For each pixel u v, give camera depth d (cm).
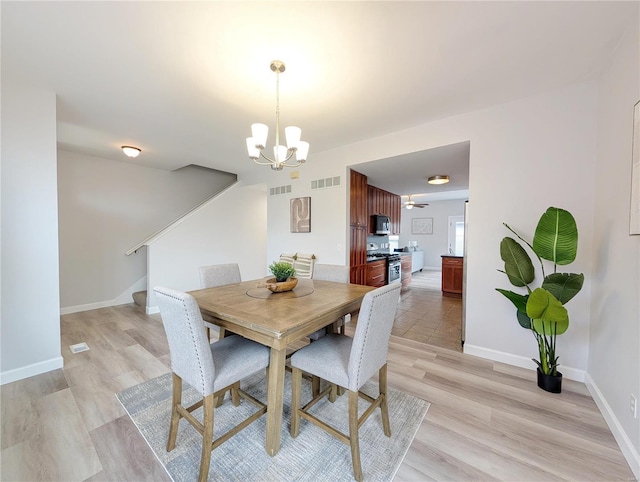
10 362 222
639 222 143
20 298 226
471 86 223
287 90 229
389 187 547
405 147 312
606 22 157
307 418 156
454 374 237
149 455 150
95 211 441
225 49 181
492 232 260
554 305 175
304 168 415
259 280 277
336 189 379
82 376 232
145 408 190
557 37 168
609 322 181
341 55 185
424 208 934
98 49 182
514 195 248
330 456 151
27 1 142
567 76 210
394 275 567
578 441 160
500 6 146
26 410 187
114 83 221
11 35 168
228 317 157
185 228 468
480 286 268
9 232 221
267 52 183
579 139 221
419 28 161
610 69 189
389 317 157
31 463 144
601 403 185
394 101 247
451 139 280
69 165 415
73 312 421
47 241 237
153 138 345
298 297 200
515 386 217
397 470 141
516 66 198
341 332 252
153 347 292
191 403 196
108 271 456
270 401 150
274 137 337
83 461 146
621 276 167
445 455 150
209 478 137
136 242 486
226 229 532
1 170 216
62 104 255
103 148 390
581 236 221
